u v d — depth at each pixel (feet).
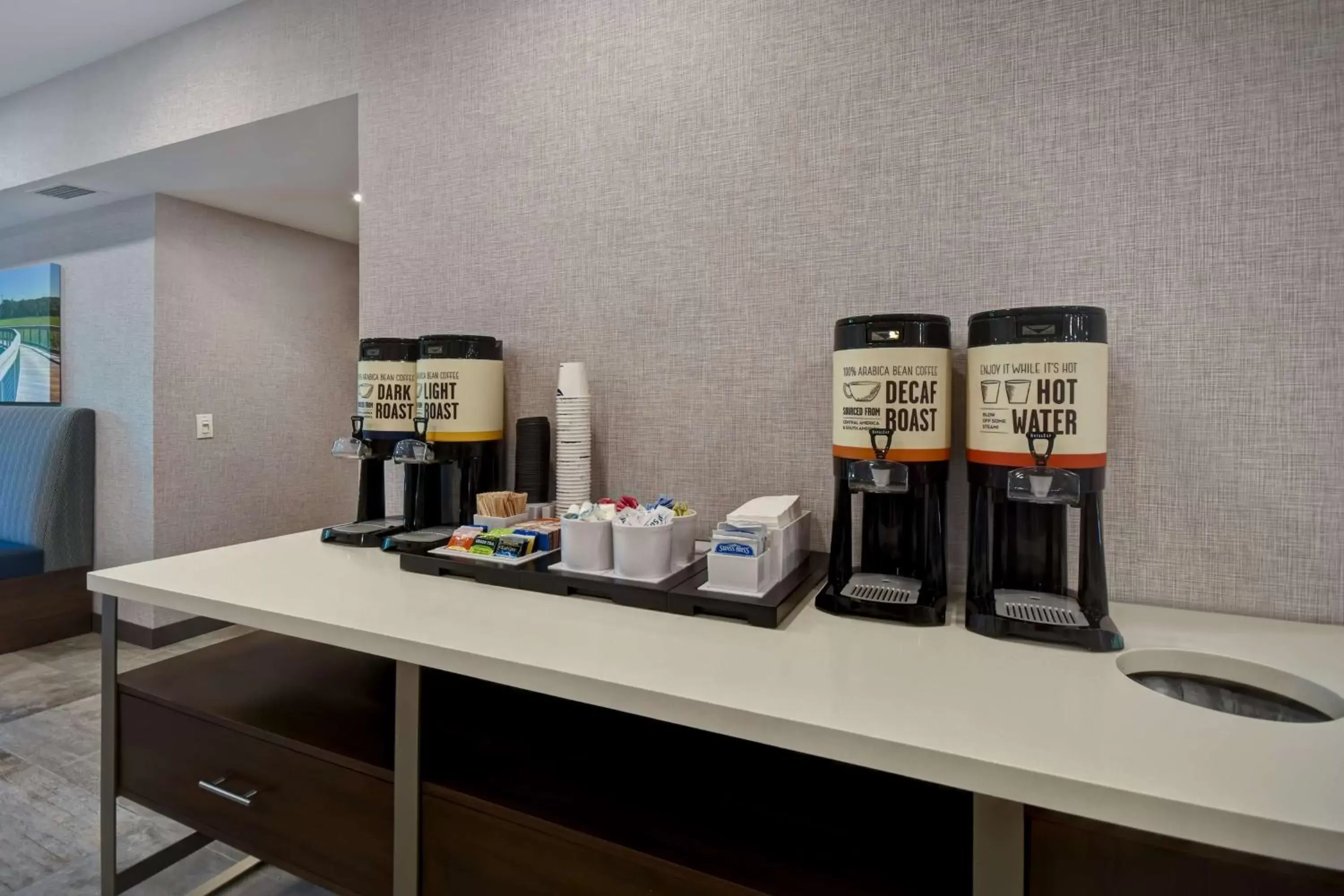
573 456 4.51
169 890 4.85
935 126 3.77
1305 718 2.48
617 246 4.66
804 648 2.75
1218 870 1.76
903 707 2.21
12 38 7.16
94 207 9.86
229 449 10.30
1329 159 3.07
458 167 5.24
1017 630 2.84
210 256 9.96
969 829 2.73
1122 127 3.40
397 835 2.92
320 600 3.38
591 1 4.73
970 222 3.70
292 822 3.26
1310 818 1.61
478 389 4.62
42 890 4.77
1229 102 3.22
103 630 3.89
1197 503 3.32
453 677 4.17
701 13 4.37
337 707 3.63
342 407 12.04
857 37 3.95
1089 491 2.87
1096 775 1.80
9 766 6.40
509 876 2.74
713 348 4.36
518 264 5.02
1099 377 2.86
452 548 4.00
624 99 4.61
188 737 3.62
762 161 4.20
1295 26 3.11
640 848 2.53
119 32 7.06
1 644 9.14
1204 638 2.91
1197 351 3.29
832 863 2.48
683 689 2.34
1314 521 3.13
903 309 3.85
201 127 6.79
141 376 9.46
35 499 9.49
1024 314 2.89
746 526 3.27
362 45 5.70
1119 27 3.40
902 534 3.59
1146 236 3.37
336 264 11.93
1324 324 3.09
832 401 3.86
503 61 5.06
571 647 2.73
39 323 10.33
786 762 3.26
